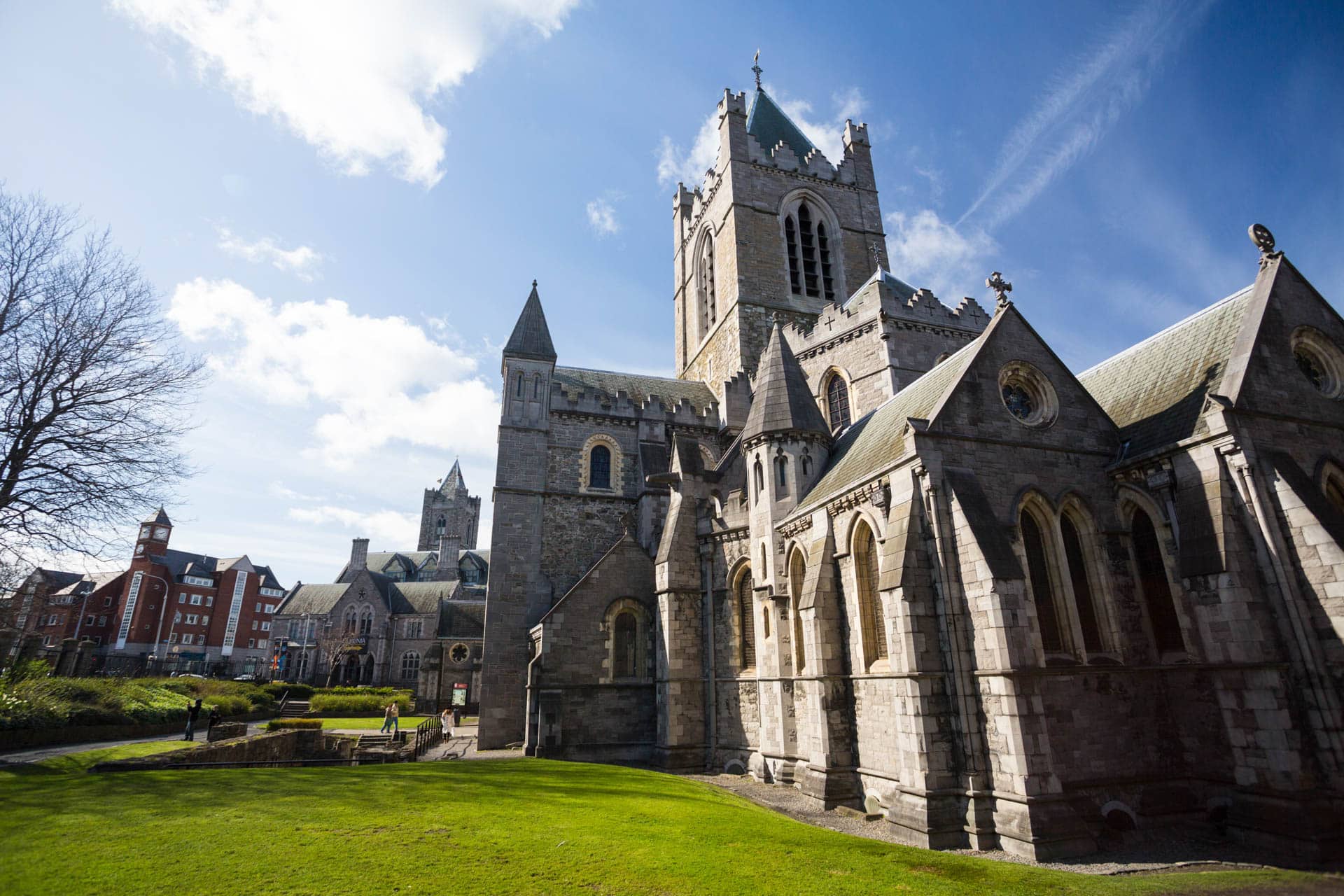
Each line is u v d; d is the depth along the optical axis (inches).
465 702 3009.4
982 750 700.7
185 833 545.6
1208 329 896.9
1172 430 798.5
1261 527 689.0
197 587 4483.3
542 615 1496.1
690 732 1205.1
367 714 2694.4
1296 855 597.9
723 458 1456.7
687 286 2491.4
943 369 1049.5
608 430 1707.7
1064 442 850.1
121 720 1374.3
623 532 1625.2
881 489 859.4
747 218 2015.3
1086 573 807.1
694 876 479.2
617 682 1314.0
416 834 561.0
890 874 504.1
